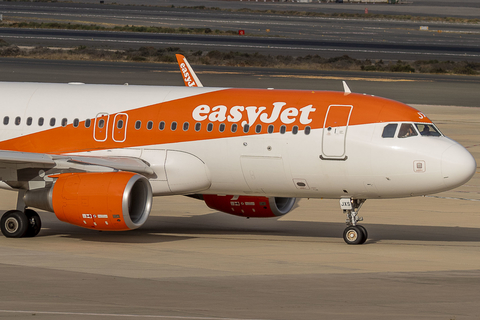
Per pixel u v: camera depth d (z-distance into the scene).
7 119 76.06
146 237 71.50
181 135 71.25
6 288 47.53
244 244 67.81
